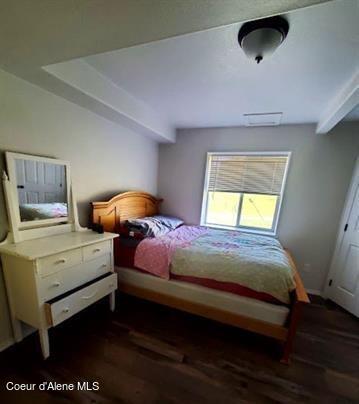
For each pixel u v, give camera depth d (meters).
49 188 1.81
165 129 3.03
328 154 2.64
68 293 1.60
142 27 0.94
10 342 1.60
